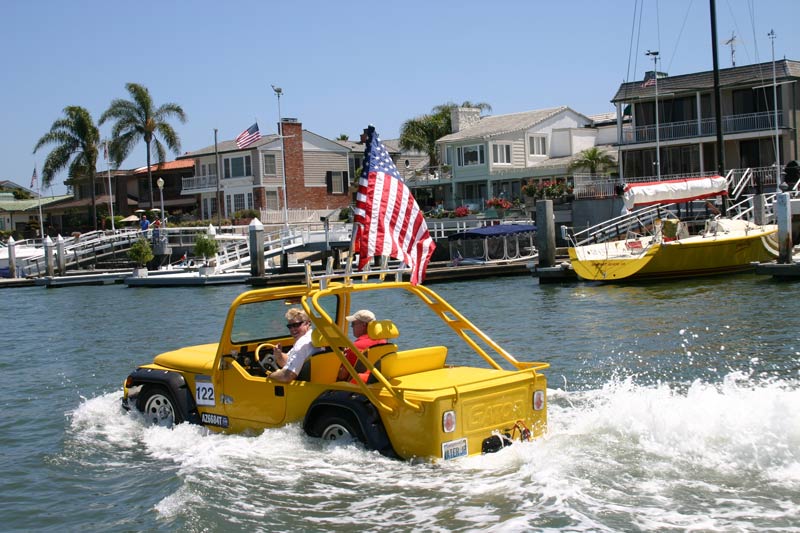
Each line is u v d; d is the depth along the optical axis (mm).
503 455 7160
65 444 8594
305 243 44062
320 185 69500
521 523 5684
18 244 60094
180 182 76000
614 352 13508
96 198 79812
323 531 5797
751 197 31438
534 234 43469
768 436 7320
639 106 51406
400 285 8461
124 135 66500
